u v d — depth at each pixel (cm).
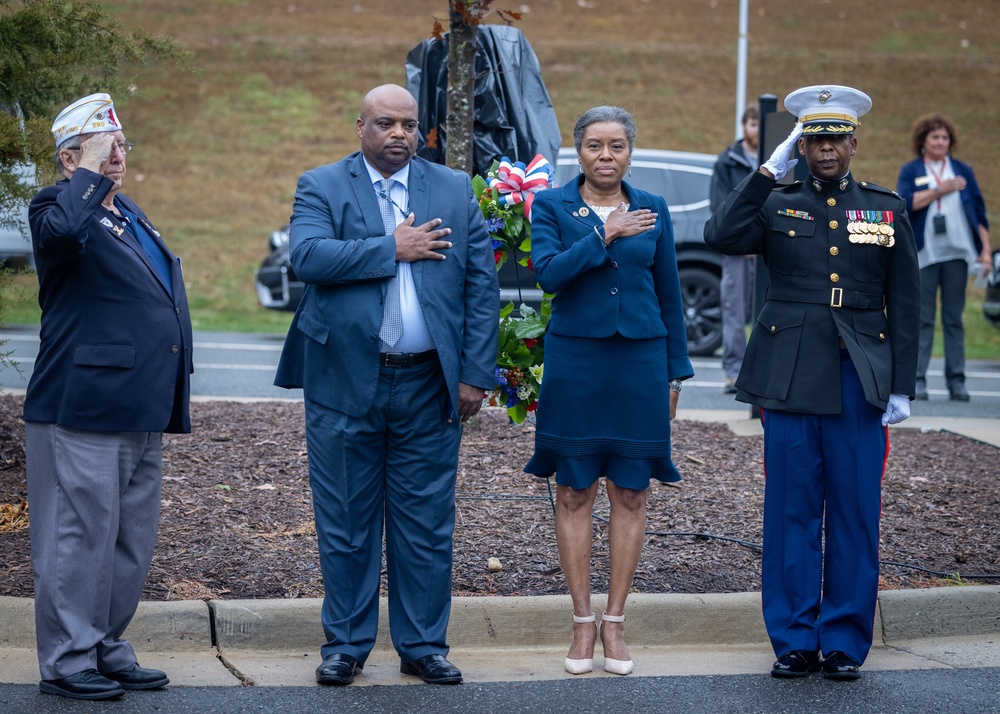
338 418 967
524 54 1673
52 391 905
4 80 1427
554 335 1018
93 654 906
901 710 913
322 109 5400
